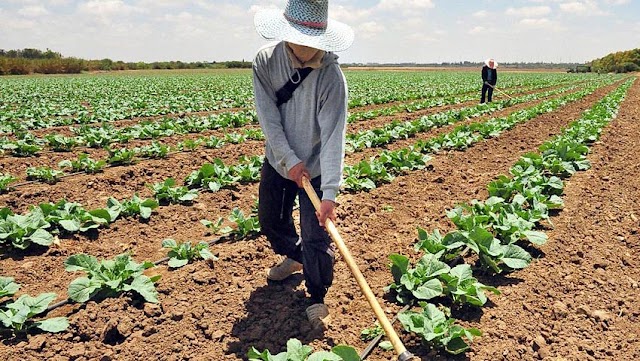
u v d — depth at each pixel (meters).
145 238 6.38
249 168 8.87
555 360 4.07
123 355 4.07
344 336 4.28
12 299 4.71
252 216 6.73
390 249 5.97
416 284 4.73
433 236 5.63
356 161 10.45
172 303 4.71
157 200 7.53
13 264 5.54
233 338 4.30
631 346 4.34
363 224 6.78
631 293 5.15
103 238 6.32
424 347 4.09
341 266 5.48
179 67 92.06
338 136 3.87
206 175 8.45
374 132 12.95
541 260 5.66
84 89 32.62
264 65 3.95
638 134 14.79
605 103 22.38
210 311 4.62
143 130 12.91
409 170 9.58
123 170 9.11
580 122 14.62
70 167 9.68
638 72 104.12
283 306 4.68
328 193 3.83
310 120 3.99
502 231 5.83
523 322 4.52
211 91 30.97
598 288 5.20
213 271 5.33
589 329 4.53
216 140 11.70
